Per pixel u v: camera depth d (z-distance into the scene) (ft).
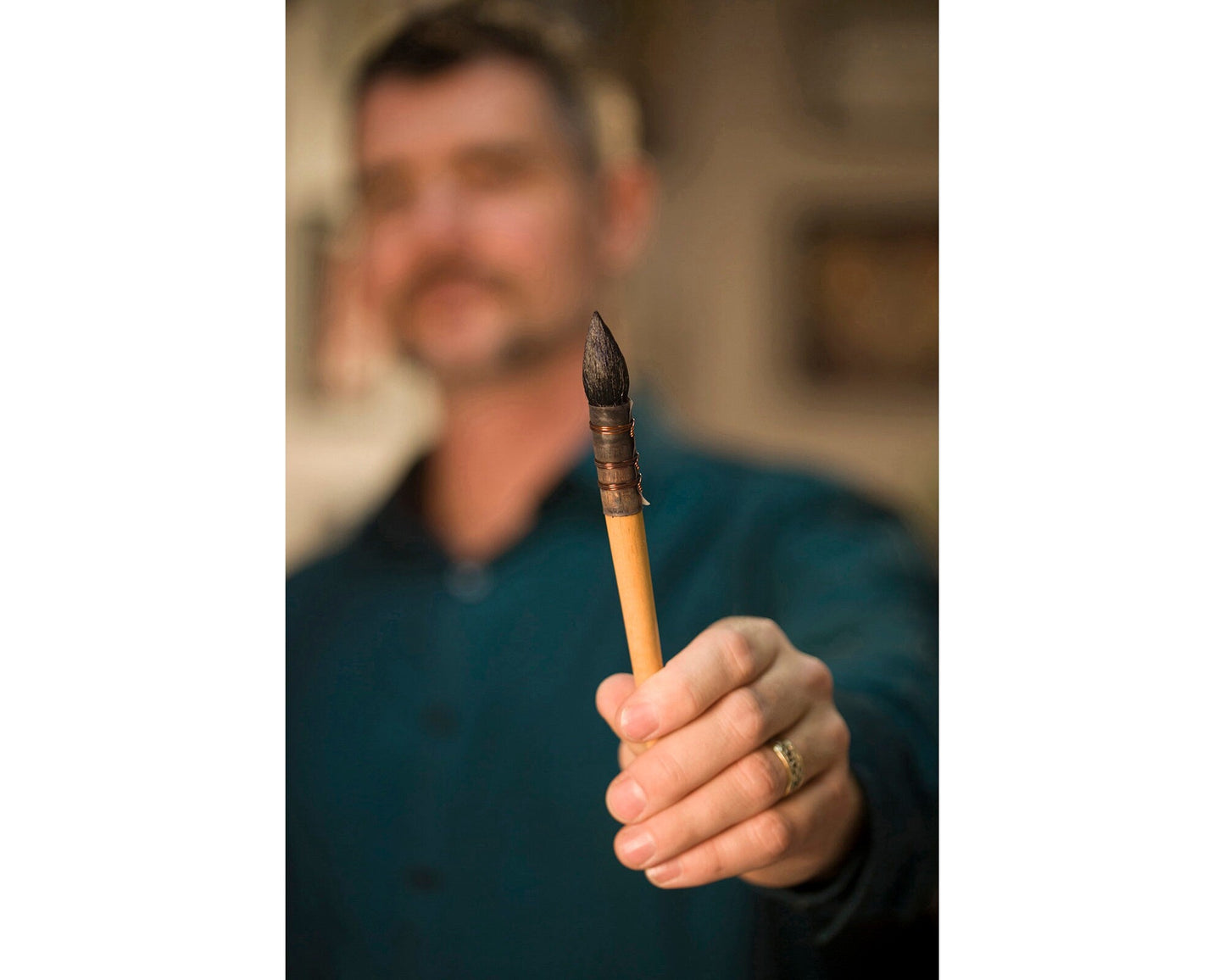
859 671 2.65
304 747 2.99
